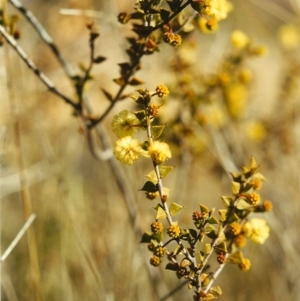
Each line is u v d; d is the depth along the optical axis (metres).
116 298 0.54
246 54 0.57
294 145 0.69
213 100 0.59
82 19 0.77
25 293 0.62
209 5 0.41
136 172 0.55
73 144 0.71
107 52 0.76
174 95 0.56
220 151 0.61
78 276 0.62
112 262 0.57
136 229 0.55
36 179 0.66
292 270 0.60
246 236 0.42
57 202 0.64
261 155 0.70
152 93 0.38
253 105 0.71
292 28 0.71
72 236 0.64
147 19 0.43
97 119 0.51
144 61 0.61
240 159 0.66
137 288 0.56
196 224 0.39
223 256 0.41
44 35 0.51
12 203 0.75
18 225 0.72
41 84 0.73
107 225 0.62
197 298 0.39
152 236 0.39
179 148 0.58
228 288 0.63
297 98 0.73
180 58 0.56
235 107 0.63
